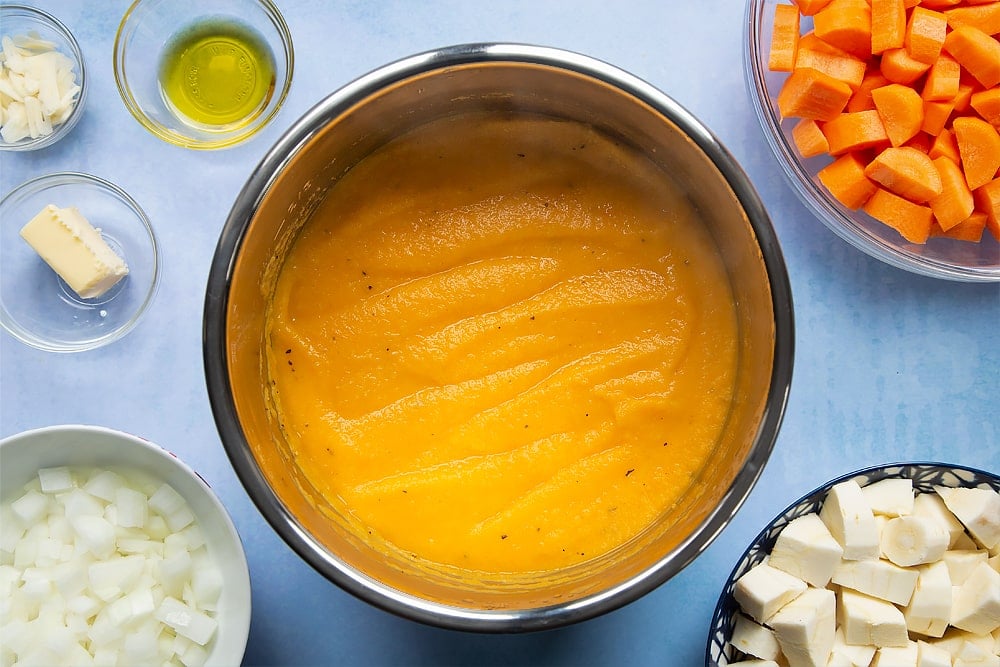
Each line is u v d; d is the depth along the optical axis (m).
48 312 0.68
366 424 0.63
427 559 0.61
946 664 0.62
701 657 0.65
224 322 0.56
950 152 0.65
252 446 0.57
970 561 0.63
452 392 0.63
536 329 0.64
